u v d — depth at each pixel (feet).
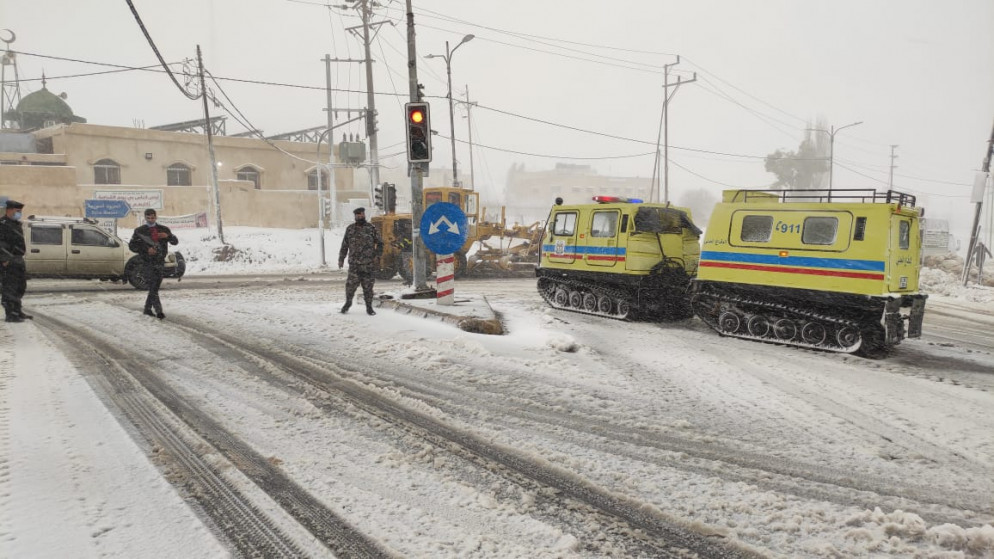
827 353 26.76
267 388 17.39
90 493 10.06
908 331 26.94
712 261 30.94
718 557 8.77
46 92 126.31
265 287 49.73
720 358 24.49
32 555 7.95
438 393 17.46
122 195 86.63
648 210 34.76
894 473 12.34
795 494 11.16
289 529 9.16
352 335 25.59
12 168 85.56
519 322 31.27
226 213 103.35
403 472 11.65
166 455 11.98
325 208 113.29
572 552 8.72
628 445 13.60
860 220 26.22
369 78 87.92
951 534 9.27
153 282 29.96
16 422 13.47
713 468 12.36
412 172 35.06
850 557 8.82
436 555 8.52
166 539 8.66
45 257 43.11
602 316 36.29
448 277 31.68
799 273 27.78
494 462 12.34
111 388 16.76
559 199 40.06
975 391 19.85
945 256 85.15
